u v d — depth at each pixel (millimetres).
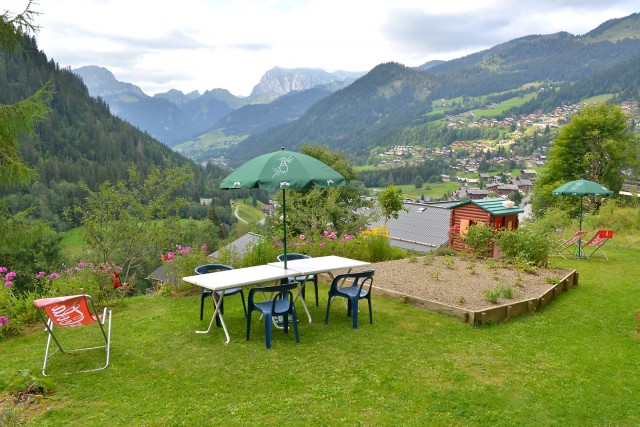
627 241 16656
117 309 7227
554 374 4812
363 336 5879
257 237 10203
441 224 35000
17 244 8297
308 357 5168
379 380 4574
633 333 6254
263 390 4348
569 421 3863
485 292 7238
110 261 9211
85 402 4121
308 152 32656
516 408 4062
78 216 9250
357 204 31750
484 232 11281
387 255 11188
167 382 4527
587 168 32875
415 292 7695
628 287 9008
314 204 16938
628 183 36531
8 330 6145
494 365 5016
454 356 5250
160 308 7242
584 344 5766
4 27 7289
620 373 4871
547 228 14844
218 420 3787
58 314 4707
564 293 8453
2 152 7582
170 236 10195
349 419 3818
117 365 4969
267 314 5410
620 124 31500
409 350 5414
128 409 3980
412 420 3826
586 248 15023
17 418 3803
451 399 4203
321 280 8984
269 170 5750
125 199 9547
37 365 5008
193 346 5523
